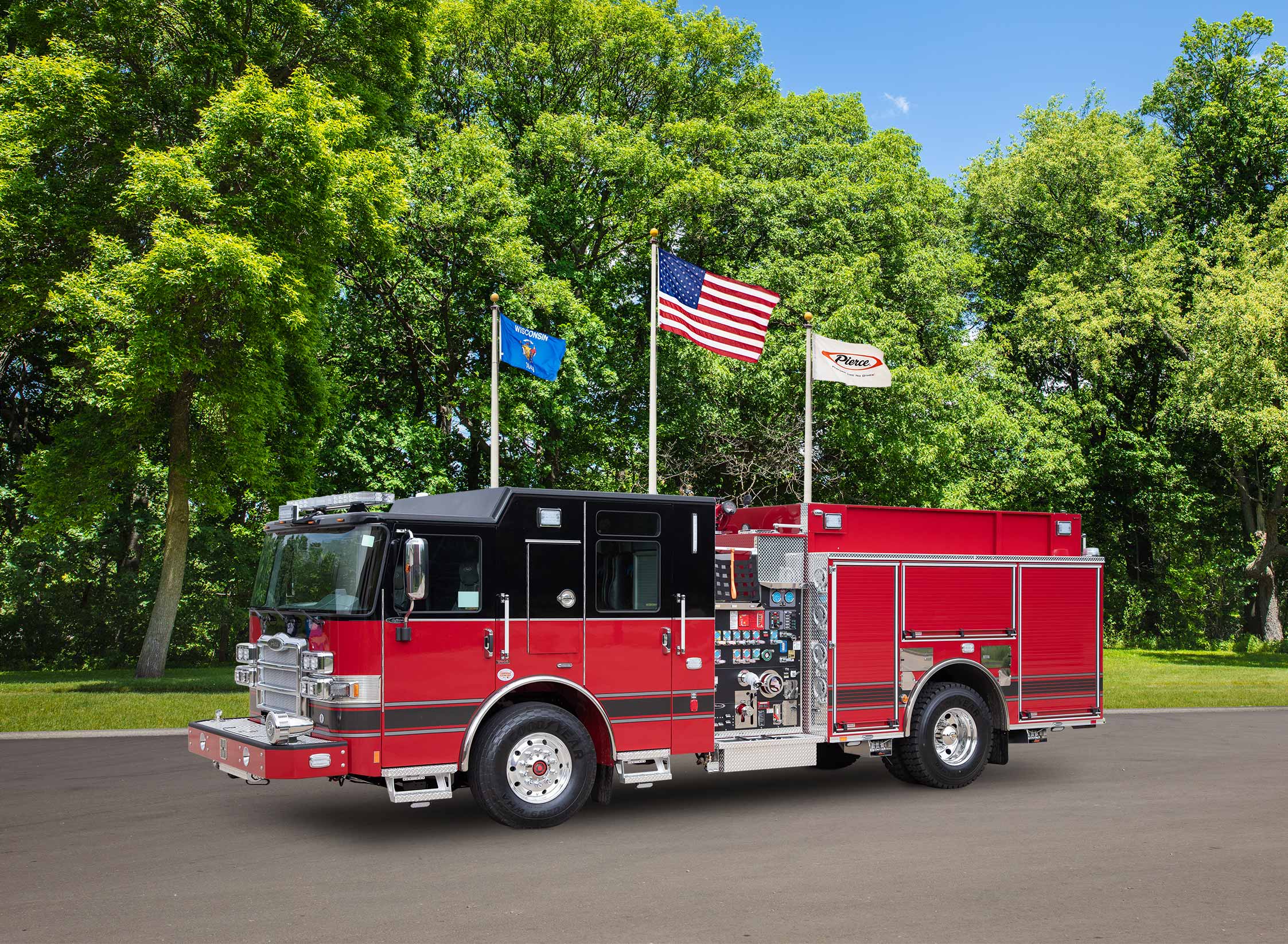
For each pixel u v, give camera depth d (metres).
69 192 18.98
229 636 28.67
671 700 8.93
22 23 19.67
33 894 6.48
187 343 17.72
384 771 7.69
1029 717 11.02
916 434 26.42
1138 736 14.78
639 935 5.68
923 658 10.35
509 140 28.23
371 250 20.66
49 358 23.80
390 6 21.55
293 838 8.05
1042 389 37.81
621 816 9.00
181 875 6.96
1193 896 6.52
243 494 27.09
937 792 10.28
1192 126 39.00
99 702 16.05
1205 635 38.31
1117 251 34.75
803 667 9.98
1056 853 7.65
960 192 39.25
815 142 29.08
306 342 19.08
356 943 5.55
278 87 21.11
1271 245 32.50
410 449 24.00
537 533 8.43
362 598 7.76
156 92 19.59
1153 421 38.91
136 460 20.81
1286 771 11.65
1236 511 39.47
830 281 25.38
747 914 6.08
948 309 28.11
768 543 9.87
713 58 29.98
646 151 25.97
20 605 26.78
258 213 18.06
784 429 26.72
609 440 26.72
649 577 8.92
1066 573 11.35
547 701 8.70
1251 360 26.62
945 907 6.25
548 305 23.77
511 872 7.03
